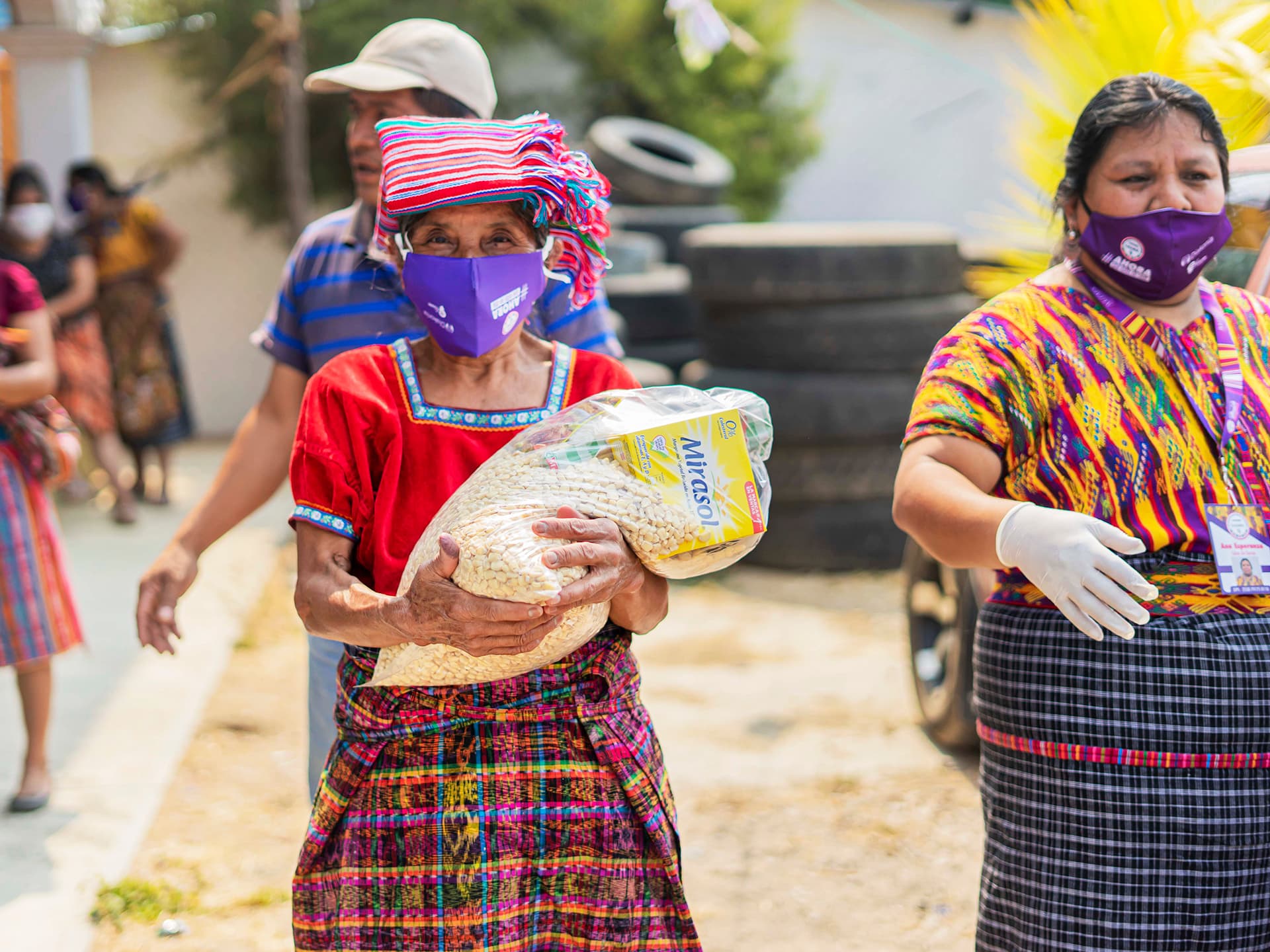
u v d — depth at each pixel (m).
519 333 2.06
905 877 3.75
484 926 1.85
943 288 7.75
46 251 7.68
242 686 5.53
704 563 1.88
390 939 1.88
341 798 1.93
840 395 7.48
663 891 1.95
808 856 3.89
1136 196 2.15
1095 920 2.04
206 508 2.80
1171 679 2.03
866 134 14.88
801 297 7.59
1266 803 2.07
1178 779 2.03
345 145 12.88
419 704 1.90
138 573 7.08
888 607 6.94
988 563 2.05
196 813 4.21
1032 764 2.12
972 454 2.15
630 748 1.94
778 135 14.85
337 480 1.94
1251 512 2.08
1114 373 2.14
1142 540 2.07
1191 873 2.03
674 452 1.84
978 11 13.83
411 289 1.95
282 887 3.70
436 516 1.85
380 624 1.78
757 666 5.89
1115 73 3.77
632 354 9.13
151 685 5.32
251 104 12.32
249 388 12.95
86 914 3.44
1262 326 2.25
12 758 4.52
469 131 1.95
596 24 14.26
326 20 12.75
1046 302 2.21
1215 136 2.16
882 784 4.44
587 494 1.79
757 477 1.94
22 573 3.92
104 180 8.41
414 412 1.98
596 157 12.22
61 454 3.97
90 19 10.51
